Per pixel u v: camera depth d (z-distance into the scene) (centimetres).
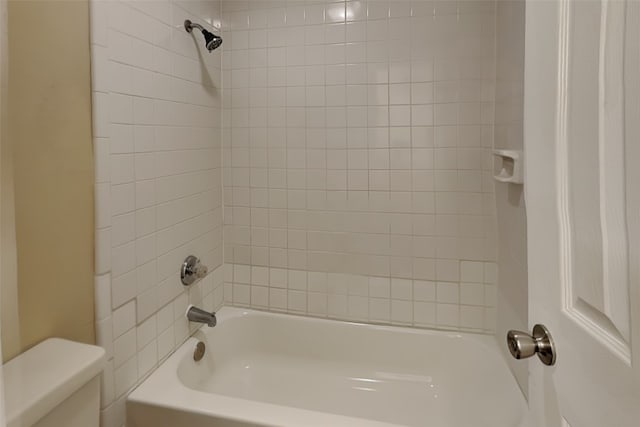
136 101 138
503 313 170
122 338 132
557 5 56
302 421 121
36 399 80
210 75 193
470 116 180
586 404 50
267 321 206
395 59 185
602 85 45
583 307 51
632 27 39
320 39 193
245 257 212
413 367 189
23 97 95
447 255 187
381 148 190
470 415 163
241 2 201
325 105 195
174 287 165
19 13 94
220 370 194
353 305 200
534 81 64
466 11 177
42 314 101
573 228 53
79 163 113
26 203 96
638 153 38
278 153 202
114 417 129
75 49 111
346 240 198
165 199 158
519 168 138
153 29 148
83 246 115
